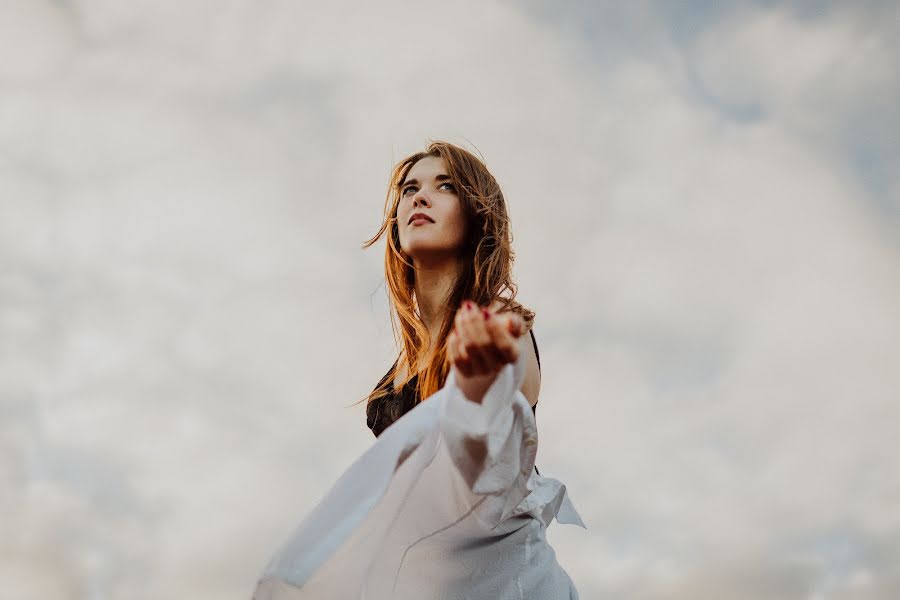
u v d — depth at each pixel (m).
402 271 2.56
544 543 2.08
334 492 1.61
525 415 1.64
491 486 1.61
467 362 1.54
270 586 1.63
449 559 1.89
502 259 2.41
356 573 1.68
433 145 2.52
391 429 1.65
